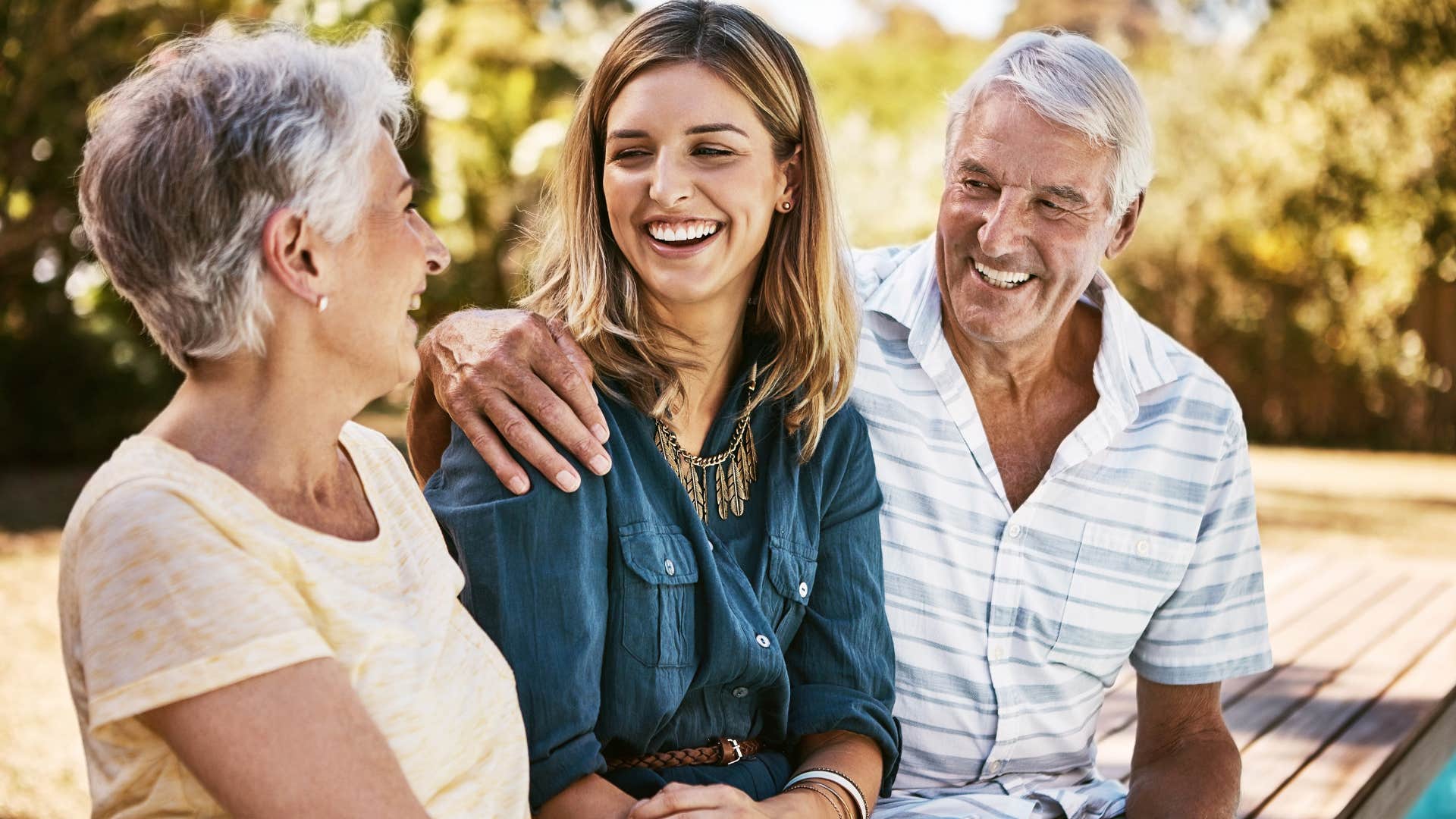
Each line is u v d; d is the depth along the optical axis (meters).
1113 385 2.28
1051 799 2.22
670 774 1.85
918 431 2.28
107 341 9.64
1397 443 12.62
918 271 2.38
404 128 1.60
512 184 9.98
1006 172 2.14
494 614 1.73
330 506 1.50
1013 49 2.23
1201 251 12.45
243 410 1.40
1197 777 2.27
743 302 2.02
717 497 1.98
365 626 1.40
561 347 1.86
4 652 5.03
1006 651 2.26
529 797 1.72
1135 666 2.46
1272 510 9.24
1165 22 14.71
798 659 2.03
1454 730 3.78
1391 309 12.55
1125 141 2.17
